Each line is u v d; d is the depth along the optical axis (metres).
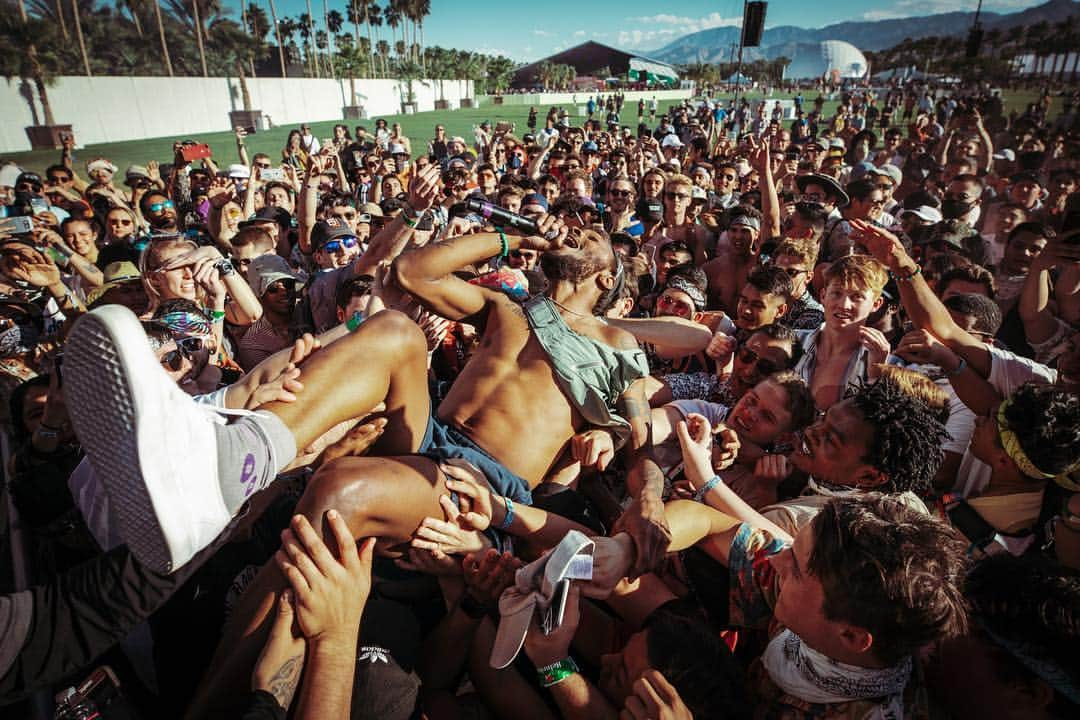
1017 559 1.58
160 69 60.59
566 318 2.32
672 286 3.92
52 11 51.41
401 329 1.86
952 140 10.98
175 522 1.20
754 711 1.64
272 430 1.46
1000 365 2.75
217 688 1.43
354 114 56.78
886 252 2.78
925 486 2.10
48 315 3.68
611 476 2.91
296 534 1.44
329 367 1.69
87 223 6.02
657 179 8.22
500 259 4.24
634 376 2.32
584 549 1.57
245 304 3.55
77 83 34.41
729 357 3.35
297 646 1.41
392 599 2.02
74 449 2.13
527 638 1.63
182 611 1.90
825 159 10.40
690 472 2.25
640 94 72.19
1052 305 4.29
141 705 1.80
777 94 74.00
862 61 104.25
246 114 43.59
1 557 2.69
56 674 1.29
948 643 1.66
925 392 2.45
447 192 8.02
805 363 3.27
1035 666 1.44
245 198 7.54
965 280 3.79
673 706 1.42
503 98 77.00
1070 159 9.72
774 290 3.58
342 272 3.95
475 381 2.26
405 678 1.60
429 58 100.06
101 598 1.35
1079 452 1.97
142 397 1.12
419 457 1.84
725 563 1.96
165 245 3.15
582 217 6.52
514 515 1.96
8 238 3.68
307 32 83.81
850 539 1.33
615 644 1.92
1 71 30.95
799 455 2.35
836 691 1.46
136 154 28.27
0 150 30.67
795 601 1.45
